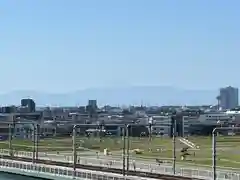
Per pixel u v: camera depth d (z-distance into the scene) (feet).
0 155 410.52
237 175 257.96
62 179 274.16
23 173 313.73
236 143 556.51
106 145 549.95
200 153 471.62
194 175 271.49
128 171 269.44
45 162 348.18
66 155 434.71
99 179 248.93
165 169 305.94
